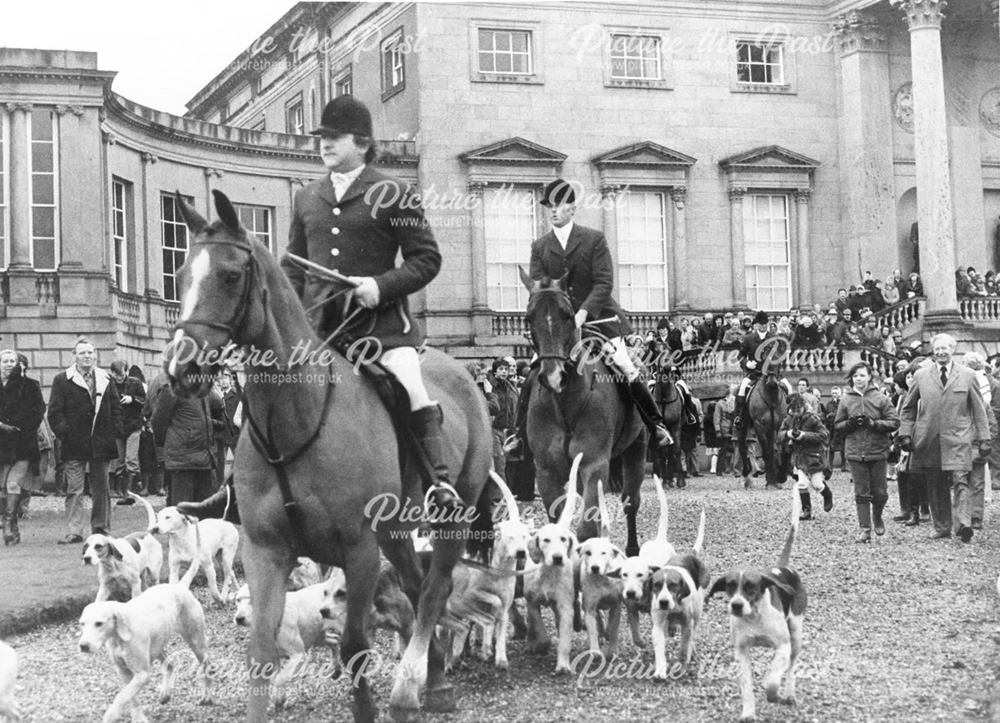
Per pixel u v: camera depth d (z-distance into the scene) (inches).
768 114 1733.5
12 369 681.6
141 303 1408.7
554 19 1644.9
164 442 589.6
